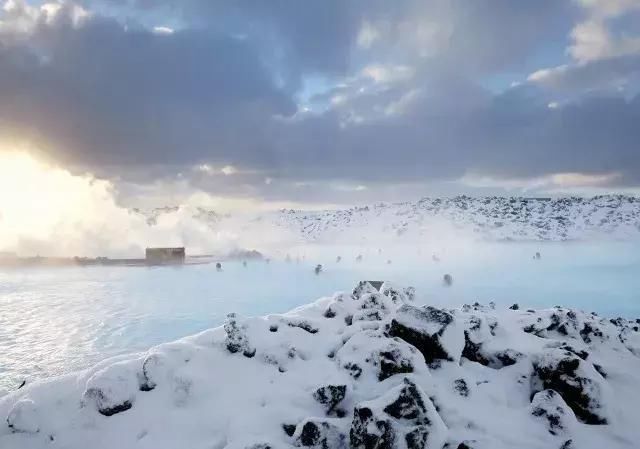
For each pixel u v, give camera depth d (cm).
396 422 392
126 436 419
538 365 521
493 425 438
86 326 1324
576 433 436
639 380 544
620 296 2103
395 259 4288
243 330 540
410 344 527
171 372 486
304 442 405
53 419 434
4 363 912
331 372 509
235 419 430
